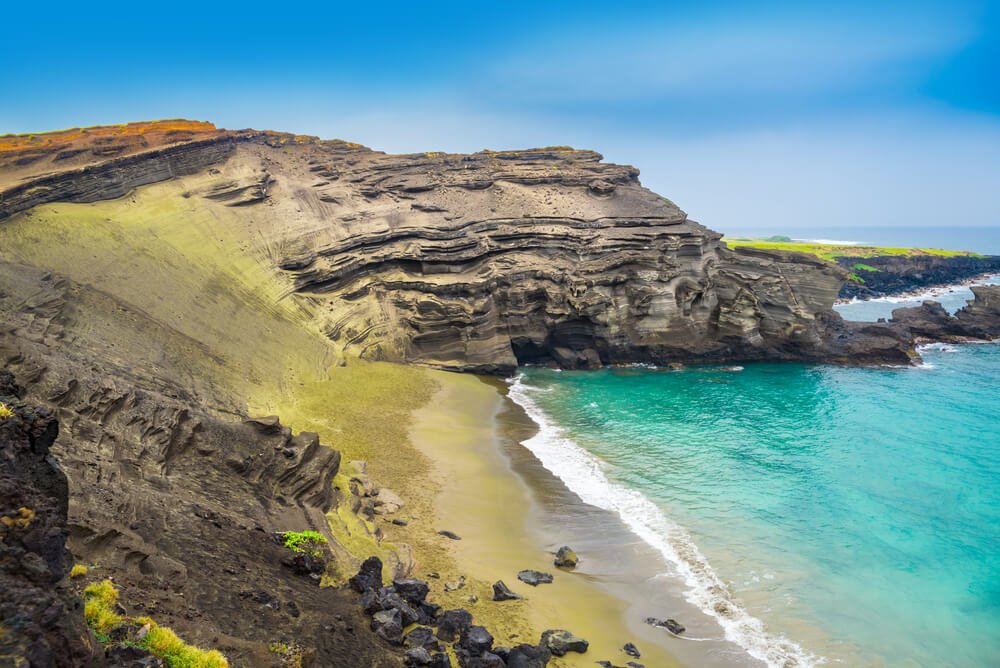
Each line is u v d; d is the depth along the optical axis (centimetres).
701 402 6888
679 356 8825
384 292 8281
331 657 1955
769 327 8944
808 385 7675
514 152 12312
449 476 4488
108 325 4481
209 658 1562
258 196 8162
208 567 2152
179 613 1789
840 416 6309
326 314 7444
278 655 1806
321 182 9438
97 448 2612
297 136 11438
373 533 3300
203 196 7731
